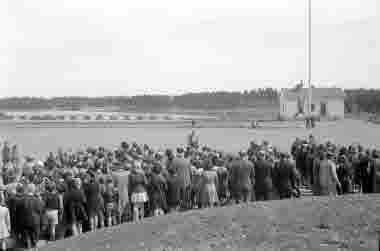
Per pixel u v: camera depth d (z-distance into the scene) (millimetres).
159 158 19516
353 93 146750
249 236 12820
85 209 16766
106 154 23594
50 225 16328
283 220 13758
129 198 17578
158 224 14609
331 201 15250
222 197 19875
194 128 82188
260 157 19156
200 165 19797
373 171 18672
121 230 14609
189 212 15680
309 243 12047
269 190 18828
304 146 24344
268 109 190625
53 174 18328
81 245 13766
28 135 70312
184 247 12484
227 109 199500
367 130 72625
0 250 15180
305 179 23922
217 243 12547
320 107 112375
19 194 15797
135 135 68562
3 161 27953
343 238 12227
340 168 19844
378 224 12953
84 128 84375
